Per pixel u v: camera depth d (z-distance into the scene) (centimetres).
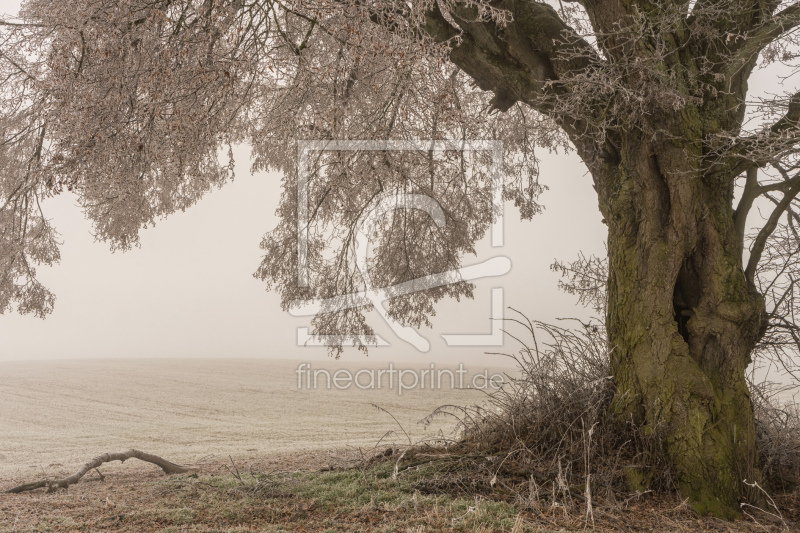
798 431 694
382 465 627
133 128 607
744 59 622
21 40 748
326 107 686
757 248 632
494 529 440
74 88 579
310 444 1448
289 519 475
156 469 869
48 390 3441
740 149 590
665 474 554
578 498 525
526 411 647
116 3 557
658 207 618
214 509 502
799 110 562
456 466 594
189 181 1003
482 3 589
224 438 1725
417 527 438
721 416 574
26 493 624
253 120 843
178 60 584
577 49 674
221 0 547
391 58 577
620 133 650
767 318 641
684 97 585
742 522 511
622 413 608
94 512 508
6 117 830
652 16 612
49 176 580
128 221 966
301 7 585
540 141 1059
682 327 627
